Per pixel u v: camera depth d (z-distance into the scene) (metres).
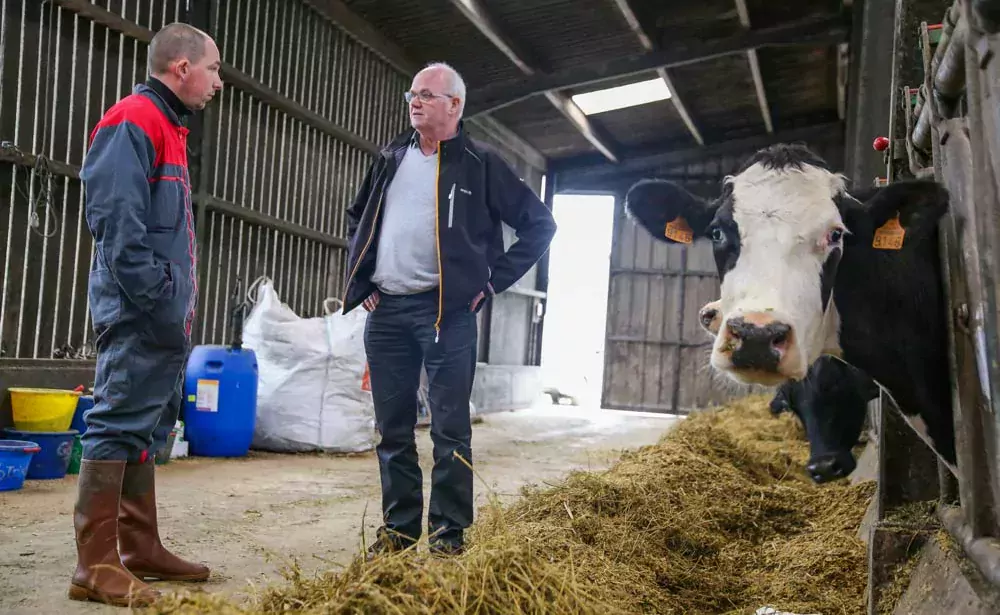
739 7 8.28
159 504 4.04
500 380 11.70
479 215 2.87
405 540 2.79
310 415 6.18
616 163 13.34
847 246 2.41
